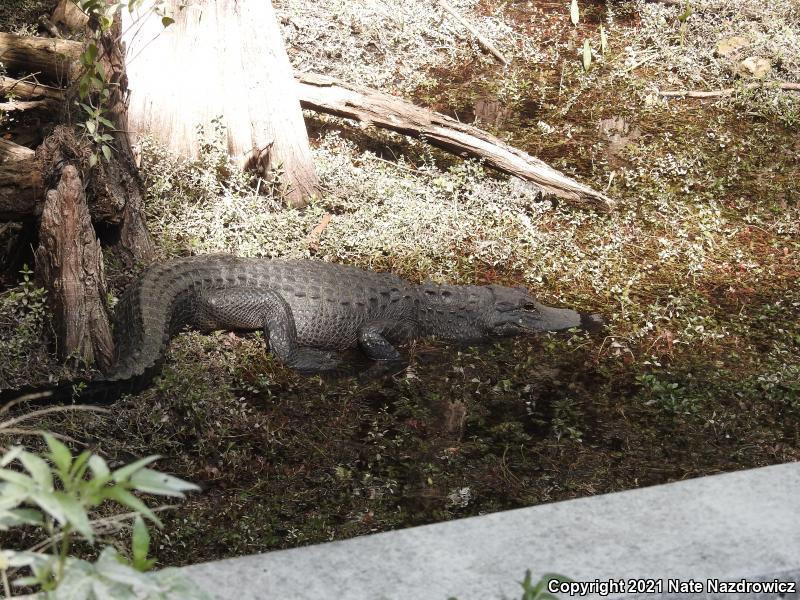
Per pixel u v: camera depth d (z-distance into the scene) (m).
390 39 10.16
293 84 7.22
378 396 5.66
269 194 7.25
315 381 5.73
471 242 7.35
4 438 4.68
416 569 2.53
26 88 6.55
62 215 5.23
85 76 5.54
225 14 6.94
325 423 5.32
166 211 6.80
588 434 5.38
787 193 8.38
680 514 2.76
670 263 7.27
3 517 1.81
